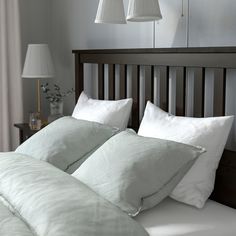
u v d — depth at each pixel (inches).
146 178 70.3
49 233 57.2
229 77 84.9
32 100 159.9
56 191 66.6
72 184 70.1
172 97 100.1
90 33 135.3
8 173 77.7
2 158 87.0
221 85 80.8
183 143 75.5
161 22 103.2
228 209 75.8
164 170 71.7
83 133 91.8
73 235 56.5
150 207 71.5
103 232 58.4
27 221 62.4
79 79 130.1
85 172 76.7
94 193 67.9
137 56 102.2
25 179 73.0
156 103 105.3
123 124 103.1
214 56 80.7
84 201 63.4
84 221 59.1
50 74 135.4
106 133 92.0
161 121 86.4
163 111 89.4
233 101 84.3
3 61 147.9
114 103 105.0
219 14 86.0
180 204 76.4
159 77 101.8
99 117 103.8
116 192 68.4
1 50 147.6
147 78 100.8
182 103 90.7
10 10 149.2
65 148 89.3
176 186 75.7
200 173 75.8
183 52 87.5
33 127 132.4
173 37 99.3
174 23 98.7
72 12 144.7
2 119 150.6
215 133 77.1
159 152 72.8
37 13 157.6
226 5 84.2
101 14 95.8
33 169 77.5
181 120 83.4
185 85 91.0
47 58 135.3
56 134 94.0
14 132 153.7
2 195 73.1
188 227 67.2
